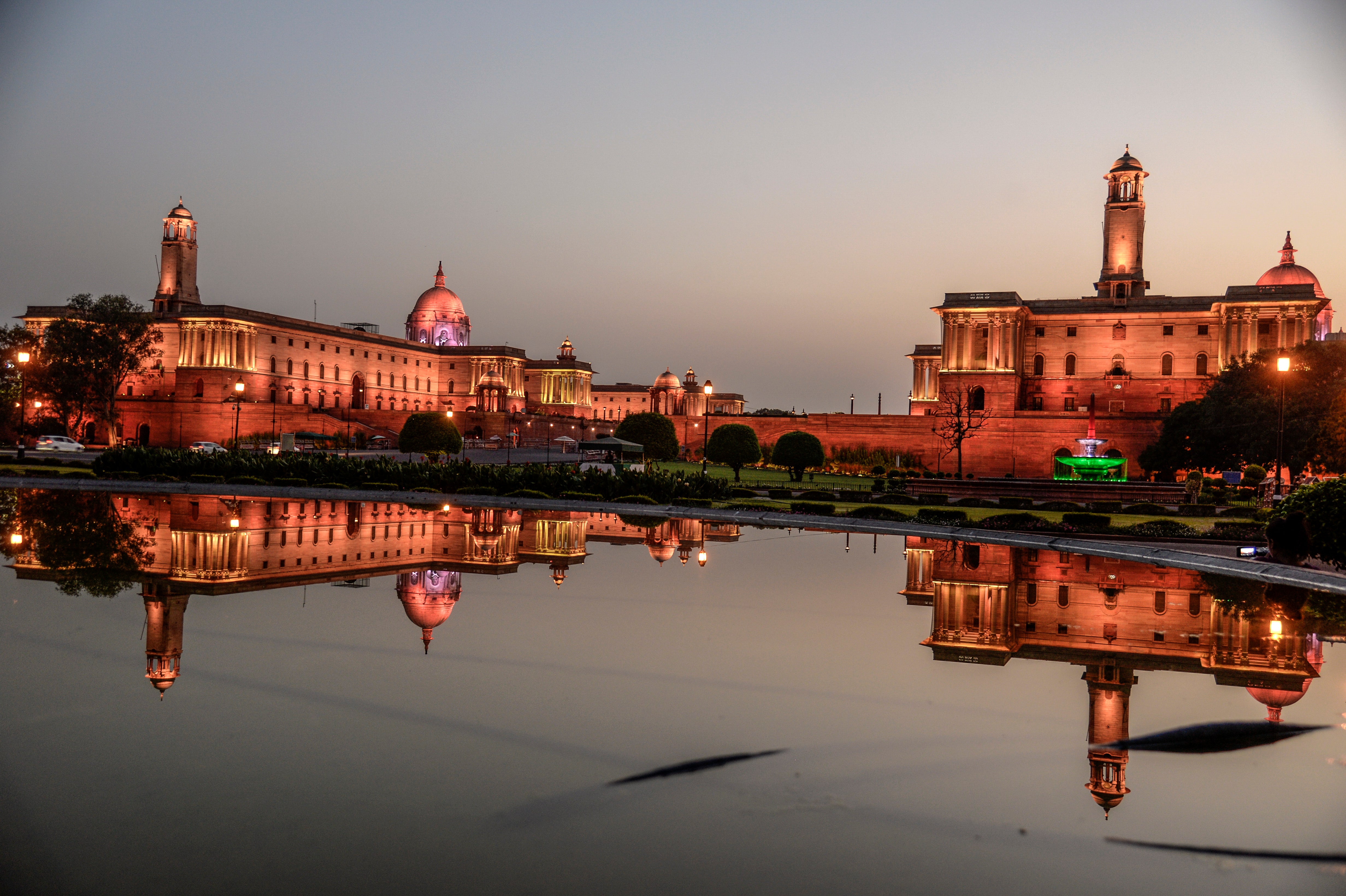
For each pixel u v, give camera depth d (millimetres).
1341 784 9398
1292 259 105500
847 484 75750
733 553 28547
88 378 96750
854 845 7734
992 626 17172
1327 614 19359
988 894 6871
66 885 6613
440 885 6805
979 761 9781
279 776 8859
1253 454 64938
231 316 108875
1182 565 28688
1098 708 11781
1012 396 94688
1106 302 100312
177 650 13430
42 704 10836
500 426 114000
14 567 20516
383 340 136875
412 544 27609
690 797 8648
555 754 9609
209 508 38312
